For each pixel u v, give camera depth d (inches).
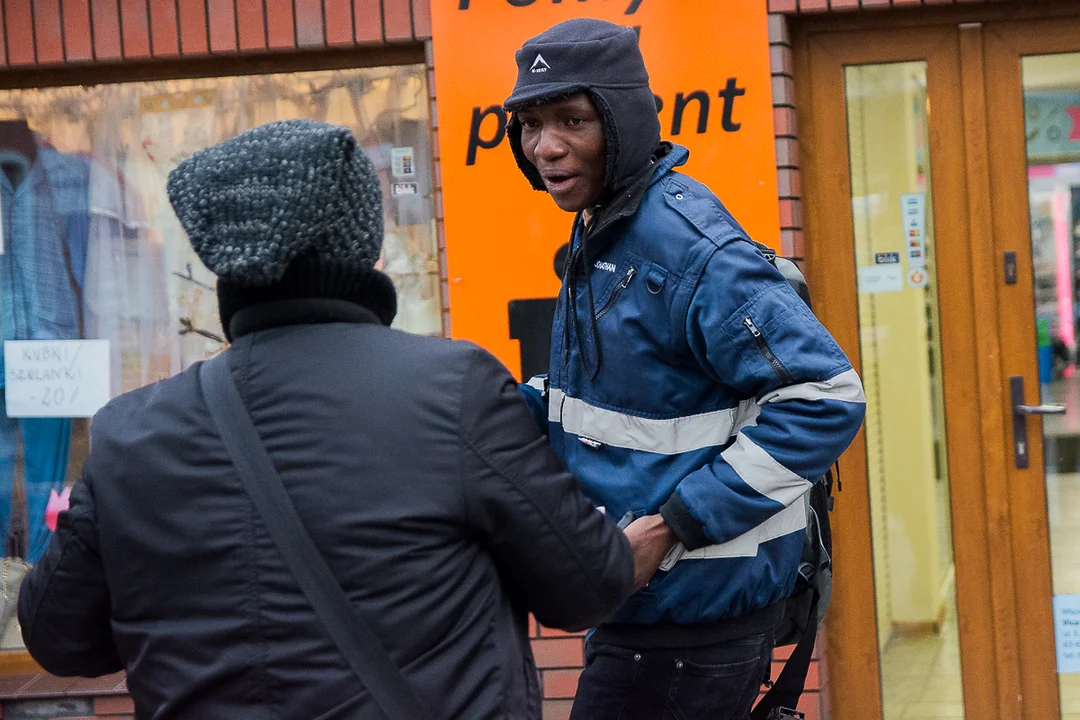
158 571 66.6
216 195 66.7
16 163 172.1
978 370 163.2
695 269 87.6
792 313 86.4
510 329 159.2
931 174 162.6
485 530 67.5
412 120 167.0
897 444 165.8
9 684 172.4
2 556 175.2
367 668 64.1
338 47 162.4
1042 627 163.3
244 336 70.1
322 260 68.7
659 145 95.5
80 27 164.2
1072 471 161.9
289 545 64.7
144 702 67.6
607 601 70.9
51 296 173.0
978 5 158.2
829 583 103.7
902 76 162.2
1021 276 161.8
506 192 158.2
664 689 95.5
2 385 174.2
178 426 67.6
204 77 168.7
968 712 164.9
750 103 153.6
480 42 157.0
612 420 92.7
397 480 65.4
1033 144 160.7
